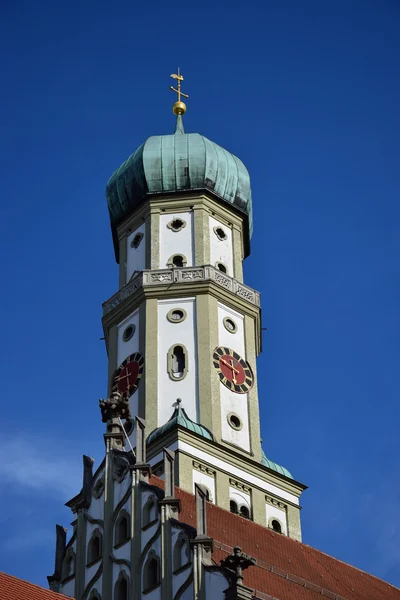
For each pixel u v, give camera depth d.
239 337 82.31
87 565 56.53
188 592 51.47
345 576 68.94
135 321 82.38
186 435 74.31
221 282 83.19
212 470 74.56
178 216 86.50
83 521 57.81
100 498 57.78
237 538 64.38
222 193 88.00
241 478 75.75
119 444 58.78
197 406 77.62
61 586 57.22
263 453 79.44
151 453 74.62
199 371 78.94
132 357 80.81
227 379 79.62
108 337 83.50
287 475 78.62
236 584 49.94
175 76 97.25
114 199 89.19
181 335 80.56
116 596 54.38
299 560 66.81
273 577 60.09
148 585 53.28
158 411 77.56
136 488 56.16
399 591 72.25
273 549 66.00
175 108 95.81
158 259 84.56
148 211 87.00
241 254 87.19
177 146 88.69
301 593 59.75
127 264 86.50
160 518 54.19
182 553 52.81
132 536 54.91
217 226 87.00
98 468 58.56
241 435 78.19
